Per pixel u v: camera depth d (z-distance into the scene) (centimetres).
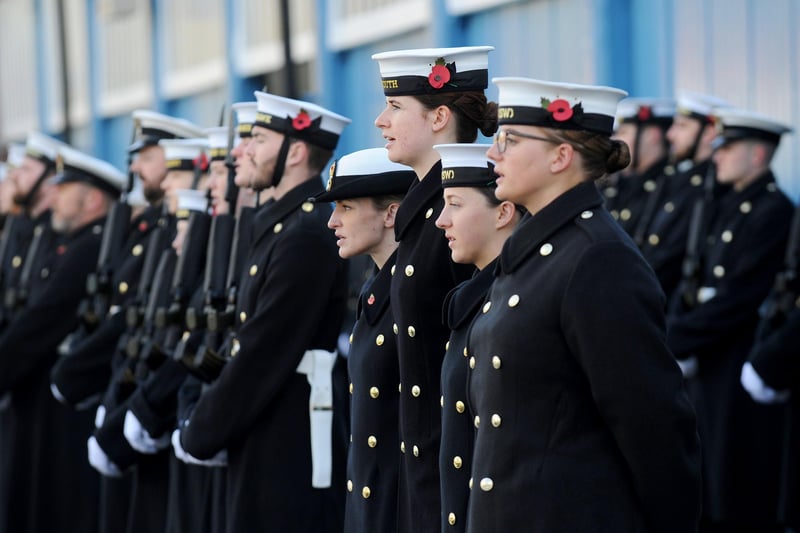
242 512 1266
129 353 1505
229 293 1327
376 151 1132
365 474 1097
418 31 2491
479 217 970
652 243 1803
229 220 1367
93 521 1828
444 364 976
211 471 1399
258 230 1291
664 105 1873
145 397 1437
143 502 1539
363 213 1125
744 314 1686
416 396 1041
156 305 1491
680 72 1972
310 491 1263
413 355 1040
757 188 1712
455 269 1031
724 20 1898
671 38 1981
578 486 850
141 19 3516
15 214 2059
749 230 1698
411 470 1045
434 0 2397
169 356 1440
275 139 1278
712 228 1738
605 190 1917
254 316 1258
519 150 881
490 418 878
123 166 3688
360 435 1104
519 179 884
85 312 1719
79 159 1872
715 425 1708
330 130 1294
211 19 3189
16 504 1875
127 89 3644
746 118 1697
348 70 2731
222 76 3153
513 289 884
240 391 1251
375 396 1095
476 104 1049
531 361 862
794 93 1795
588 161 884
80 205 1869
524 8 2228
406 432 1047
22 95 4288
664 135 1875
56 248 1911
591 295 845
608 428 859
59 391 1673
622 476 858
